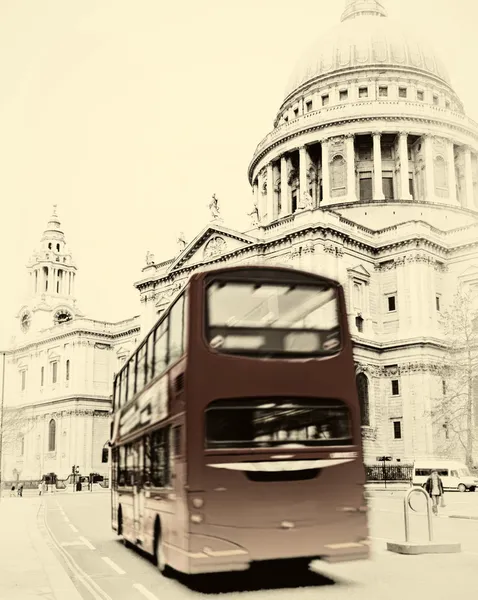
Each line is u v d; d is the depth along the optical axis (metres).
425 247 79.81
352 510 16.22
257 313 16.70
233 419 15.97
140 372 22.84
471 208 98.50
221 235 83.81
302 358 16.67
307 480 16.06
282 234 76.94
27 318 131.88
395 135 98.56
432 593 15.20
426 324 77.94
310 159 102.75
